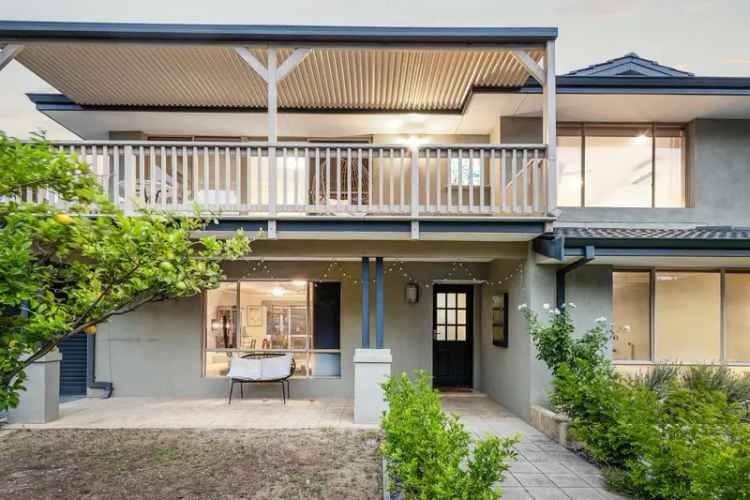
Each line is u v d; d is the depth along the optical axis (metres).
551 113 5.70
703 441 3.35
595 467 4.70
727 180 7.64
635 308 7.11
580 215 7.68
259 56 6.05
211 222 5.81
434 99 7.42
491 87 6.84
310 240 6.51
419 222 5.87
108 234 2.85
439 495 2.66
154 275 2.84
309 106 7.73
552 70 5.66
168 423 6.29
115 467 4.67
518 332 6.90
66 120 8.16
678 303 7.13
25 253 2.39
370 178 5.91
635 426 4.14
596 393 4.64
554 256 5.66
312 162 8.73
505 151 5.84
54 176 2.91
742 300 7.14
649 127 7.89
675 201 7.80
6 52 5.50
